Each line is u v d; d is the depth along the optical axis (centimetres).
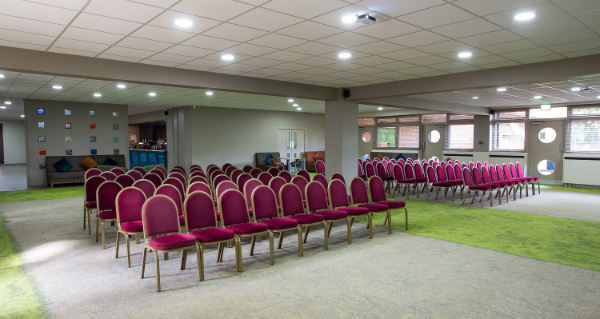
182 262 428
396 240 554
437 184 902
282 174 785
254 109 1623
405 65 663
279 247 515
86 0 353
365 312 320
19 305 334
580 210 805
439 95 1064
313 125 1861
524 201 929
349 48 542
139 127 2408
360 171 1057
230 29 449
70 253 491
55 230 617
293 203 533
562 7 374
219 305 334
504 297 351
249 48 541
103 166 1254
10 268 432
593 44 517
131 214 475
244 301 343
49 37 477
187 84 696
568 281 392
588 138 1226
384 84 862
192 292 364
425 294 358
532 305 334
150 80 653
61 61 565
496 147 1435
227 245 518
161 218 413
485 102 1243
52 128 1229
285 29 449
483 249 508
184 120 1489
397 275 409
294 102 1319
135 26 434
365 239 560
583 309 327
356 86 912
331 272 418
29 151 1192
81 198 960
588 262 455
